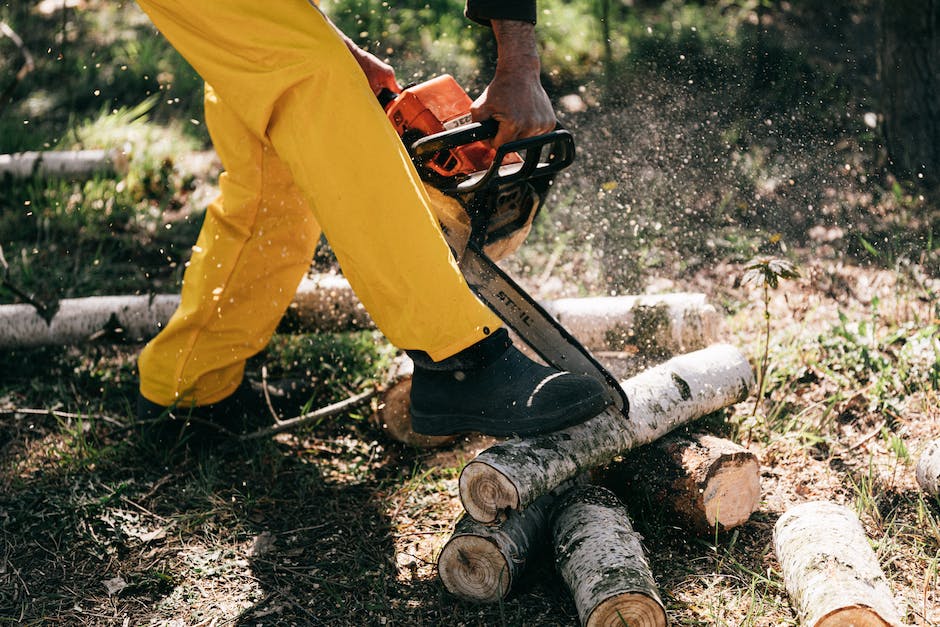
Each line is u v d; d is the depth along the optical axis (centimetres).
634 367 315
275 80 210
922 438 281
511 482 216
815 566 204
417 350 219
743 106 534
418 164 238
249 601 231
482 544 219
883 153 458
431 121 242
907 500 257
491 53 602
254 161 258
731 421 291
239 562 246
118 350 364
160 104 610
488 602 223
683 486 238
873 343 325
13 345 348
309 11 211
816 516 220
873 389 304
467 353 217
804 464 278
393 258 211
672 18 633
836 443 286
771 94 546
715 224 438
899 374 308
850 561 202
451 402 225
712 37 611
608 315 317
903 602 216
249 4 209
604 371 231
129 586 236
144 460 290
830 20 630
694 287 393
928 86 445
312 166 212
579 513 228
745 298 383
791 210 442
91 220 462
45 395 331
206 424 291
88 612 228
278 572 242
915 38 441
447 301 212
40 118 587
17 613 227
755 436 289
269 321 285
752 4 626
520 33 221
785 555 217
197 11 212
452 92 249
